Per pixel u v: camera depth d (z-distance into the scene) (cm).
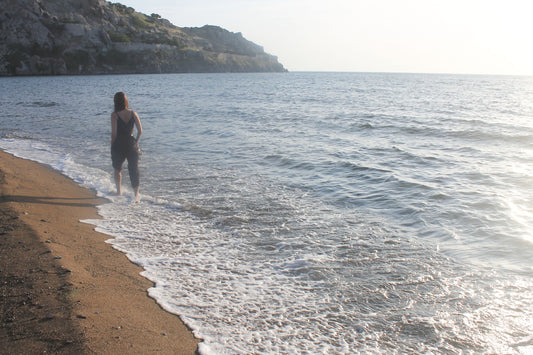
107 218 588
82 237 503
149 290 377
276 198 699
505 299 368
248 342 303
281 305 358
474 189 733
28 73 10331
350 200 688
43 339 284
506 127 1594
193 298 366
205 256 460
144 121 1728
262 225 566
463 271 424
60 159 991
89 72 11688
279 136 1367
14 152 1072
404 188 746
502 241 501
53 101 2714
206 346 295
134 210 628
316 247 489
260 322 331
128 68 12938
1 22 10350
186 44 17150
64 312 319
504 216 589
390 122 1761
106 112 2056
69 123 1641
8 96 3169
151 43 14162
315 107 2572
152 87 5272
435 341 309
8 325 300
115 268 420
